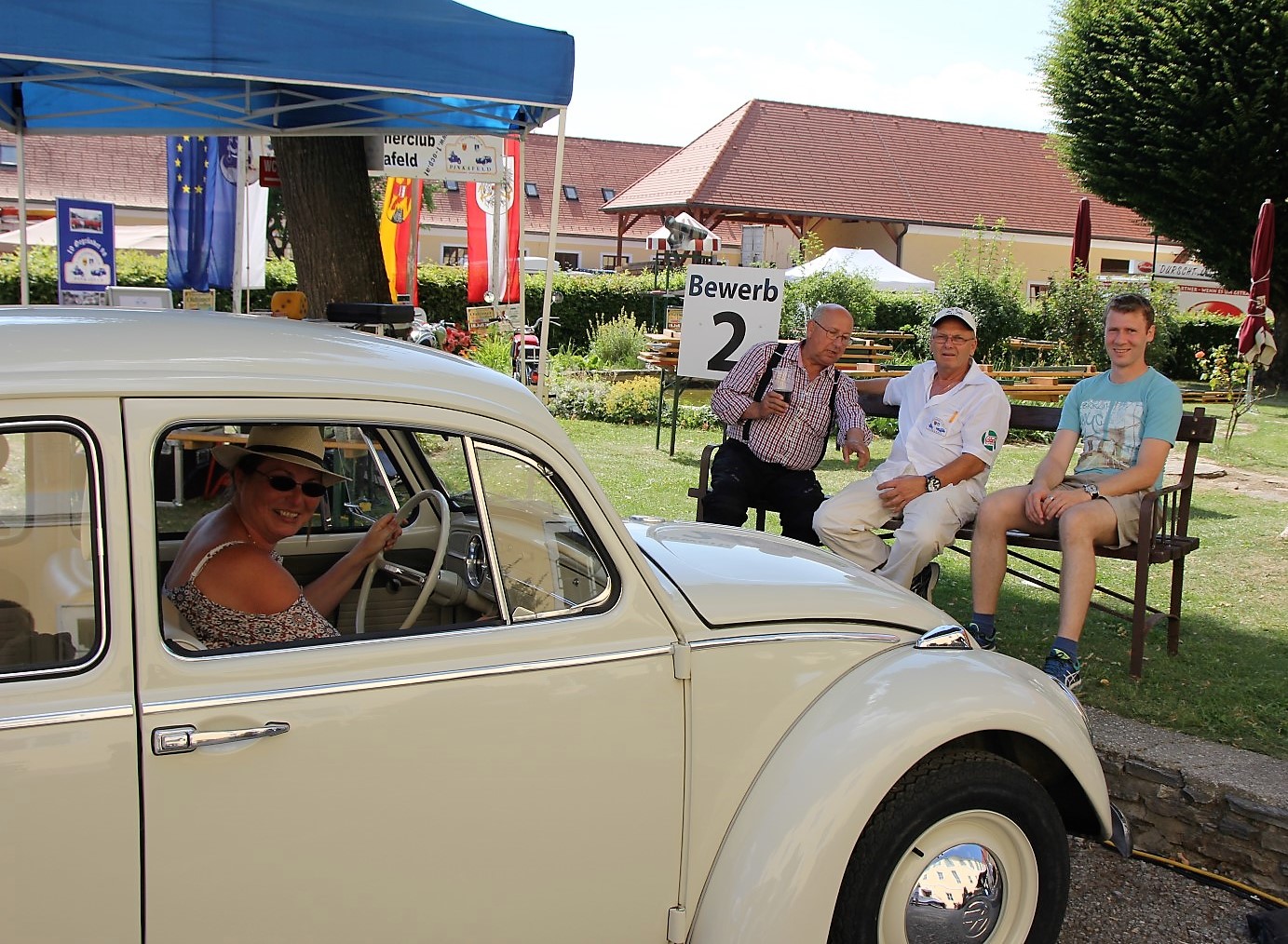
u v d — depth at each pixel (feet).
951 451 17.42
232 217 34.50
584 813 7.91
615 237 155.63
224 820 6.78
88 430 6.61
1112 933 11.22
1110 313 16.47
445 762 7.39
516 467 7.99
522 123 23.71
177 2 15.74
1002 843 9.55
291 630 7.88
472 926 7.66
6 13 15.05
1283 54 69.10
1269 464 36.55
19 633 6.60
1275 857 12.05
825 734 8.62
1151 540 16.10
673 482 29.89
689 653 8.24
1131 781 13.03
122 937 6.63
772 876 8.20
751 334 28.02
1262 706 14.87
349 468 9.04
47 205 120.37
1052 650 15.02
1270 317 45.01
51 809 6.36
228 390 7.00
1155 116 74.90
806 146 130.93
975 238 90.68
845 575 10.31
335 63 16.66
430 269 80.74
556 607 8.00
